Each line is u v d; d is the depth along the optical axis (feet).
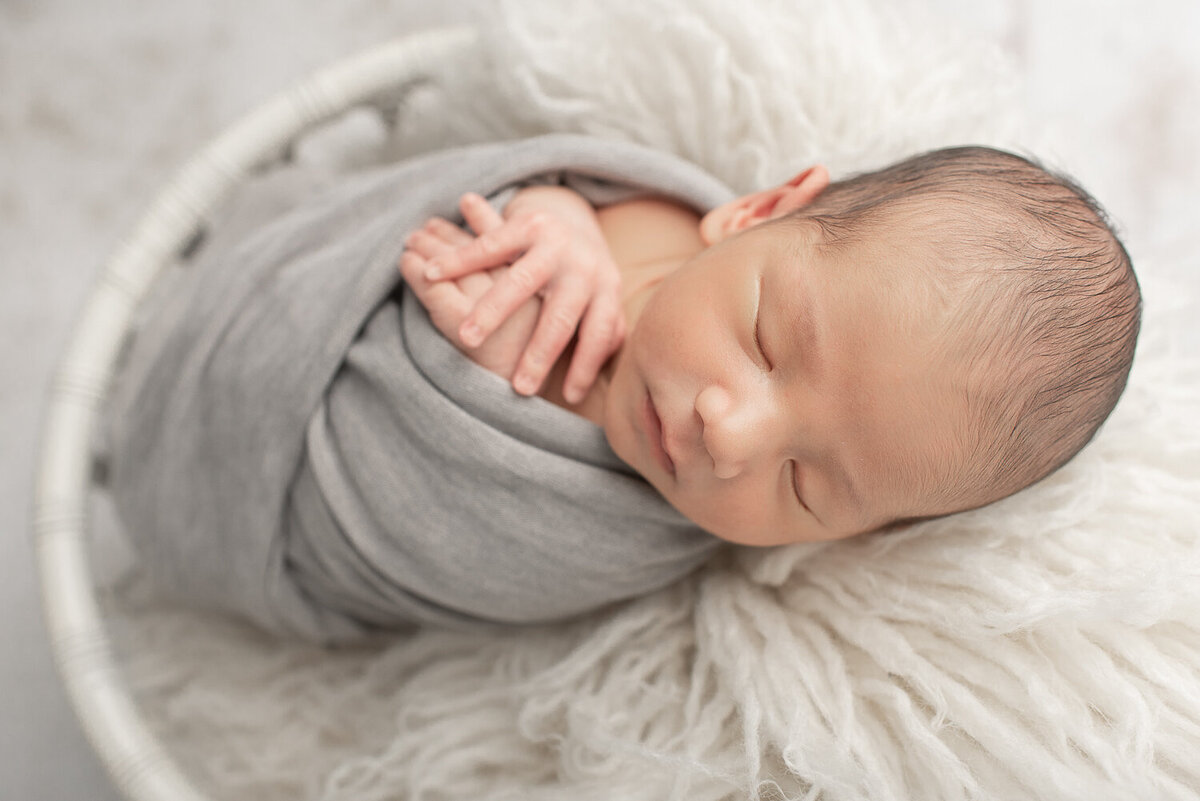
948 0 5.10
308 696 3.51
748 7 3.16
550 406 2.67
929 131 3.16
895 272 2.24
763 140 3.21
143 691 3.56
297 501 3.03
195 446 3.11
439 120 3.88
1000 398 2.26
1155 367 2.96
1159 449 2.73
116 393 3.47
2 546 4.32
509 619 3.05
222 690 3.53
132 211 4.99
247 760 3.39
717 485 2.40
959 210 2.32
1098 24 5.14
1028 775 2.24
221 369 3.02
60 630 3.27
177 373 3.13
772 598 2.88
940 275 2.23
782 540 2.60
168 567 3.36
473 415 2.64
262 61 5.17
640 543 2.81
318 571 3.22
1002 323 2.22
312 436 2.87
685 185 3.06
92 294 3.60
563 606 2.96
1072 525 2.59
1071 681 2.36
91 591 3.39
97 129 5.02
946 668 2.48
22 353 4.69
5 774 3.92
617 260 3.05
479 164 2.96
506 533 2.74
